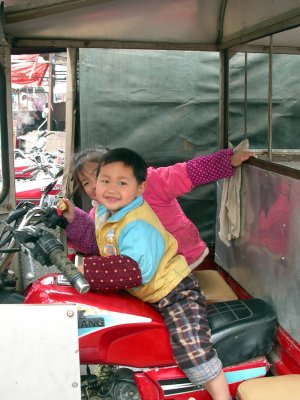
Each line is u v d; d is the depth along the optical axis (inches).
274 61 114.4
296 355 68.0
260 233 80.3
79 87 136.2
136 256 61.5
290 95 117.3
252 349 68.7
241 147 87.2
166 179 86.8
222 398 63.0
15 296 64.6
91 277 60.6
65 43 94.0
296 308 67.6
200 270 104.8
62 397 56.9
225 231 92.0
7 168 88.0
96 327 61.6
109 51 135.5
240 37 91.7
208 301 85.1
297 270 66.8
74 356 56.1
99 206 71.7
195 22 99.5
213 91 141.8
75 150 138.9
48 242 56.4
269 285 77.2
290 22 72.3
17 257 90.4
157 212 87.8
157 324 64.3
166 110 141.6
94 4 81.5
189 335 63.4
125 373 69.5
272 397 60.8
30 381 56.0
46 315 54.6
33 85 299.1
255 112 116.9
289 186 68.6
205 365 62.6
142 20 96.3
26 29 90.0
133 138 141.9
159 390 66.7
